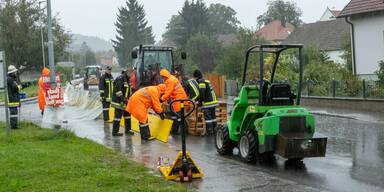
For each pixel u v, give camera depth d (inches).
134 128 593.9
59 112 714.8
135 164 378.3
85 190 294.7
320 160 405.4
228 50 1357.0
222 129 442.0
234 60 1314.0
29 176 334.0
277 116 378.9
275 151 382.3
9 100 605.0
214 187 313.0
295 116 382.3
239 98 421.4
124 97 567.8
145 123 481.1
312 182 331.3
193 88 557.0
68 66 2765.7
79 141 499.5
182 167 332.8
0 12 1875.0
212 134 566.9
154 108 469.4
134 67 861.8
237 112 425.7
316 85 896.3
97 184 309.3
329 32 1950.1
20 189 301.7
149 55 866.8
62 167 358.6
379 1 957.8
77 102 863.1
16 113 608.1
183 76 643.5
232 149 444.5
